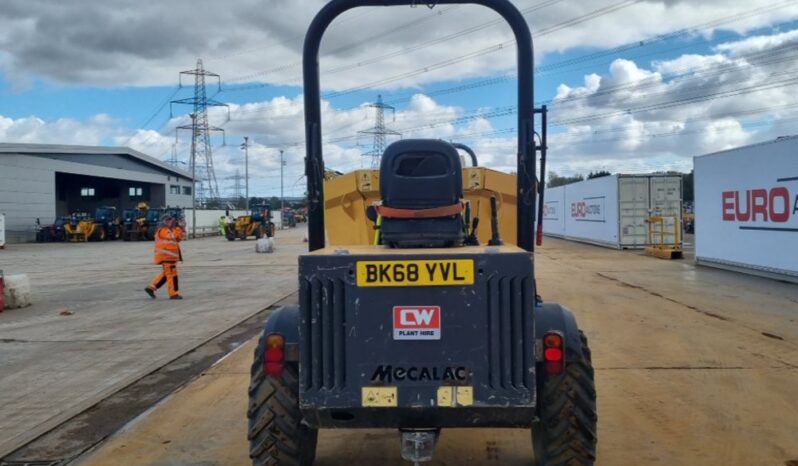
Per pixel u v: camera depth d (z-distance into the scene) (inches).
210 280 729.6
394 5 163.5
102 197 2773.1
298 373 146.7
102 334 404.8
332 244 242.2
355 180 239.1
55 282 728.3
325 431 215.2
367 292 132.3
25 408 252.4
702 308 462.9
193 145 2272.4
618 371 285.1
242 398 257.1
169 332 409.7
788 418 222.1
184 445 205.9
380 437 209.3
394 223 154.5
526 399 131.0
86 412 246.8
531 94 164.1
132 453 200.2
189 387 275.1
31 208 1979.6
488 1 161.8
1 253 1333.7
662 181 1058.1
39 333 409.7
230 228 1843.0
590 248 1131.9
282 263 965.8
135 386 283.9
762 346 335.3
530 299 131.3
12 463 195.6
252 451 150.1
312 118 167.5
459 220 153.9
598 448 195.3
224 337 393.4
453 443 202.1
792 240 602.2
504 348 131.4
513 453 193.6
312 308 133.5
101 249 1489.9
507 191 227.9
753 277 661.3
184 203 3004.4
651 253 954.1
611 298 514.9
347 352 132.8
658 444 198.5
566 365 146.9
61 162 2113.7
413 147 155.3
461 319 131.3
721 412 228.7
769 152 634.2
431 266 131.3
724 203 726.5
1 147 1856.5
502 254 131.2
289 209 3538.4
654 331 376.2
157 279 573.9
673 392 253.1
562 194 1471.5
